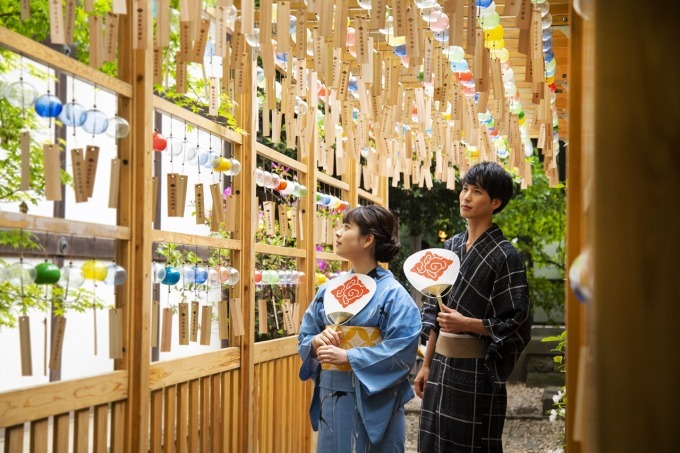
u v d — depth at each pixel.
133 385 2.92
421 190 10.70
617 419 0.96
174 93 3.62
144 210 2.96
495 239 3.56
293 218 4.94
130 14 2.94
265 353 4.48
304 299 5.21
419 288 3.46
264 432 4.50
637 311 0.96
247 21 2.74
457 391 3.44
